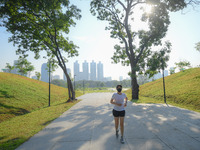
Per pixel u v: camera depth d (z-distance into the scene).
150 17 15.88
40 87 27.91
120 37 19.73
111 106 11.85
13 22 15.94
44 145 3.99
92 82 182.75
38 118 8.06
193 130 4.91
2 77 23.33
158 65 15.05
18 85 21.58
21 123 7.09
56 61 21.44
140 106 11.02
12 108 11.55
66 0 14.74
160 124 5.77
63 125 6.14
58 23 15.77
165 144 3.81
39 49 19.62
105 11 19.36
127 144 3.88
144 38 17.05
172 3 14.66
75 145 3.91
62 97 26.02
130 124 5.92
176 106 10.59
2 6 14.59
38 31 17.75
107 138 4.39
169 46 15.34
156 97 17.61
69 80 18.95
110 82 191.12
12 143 4.22
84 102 15.83
